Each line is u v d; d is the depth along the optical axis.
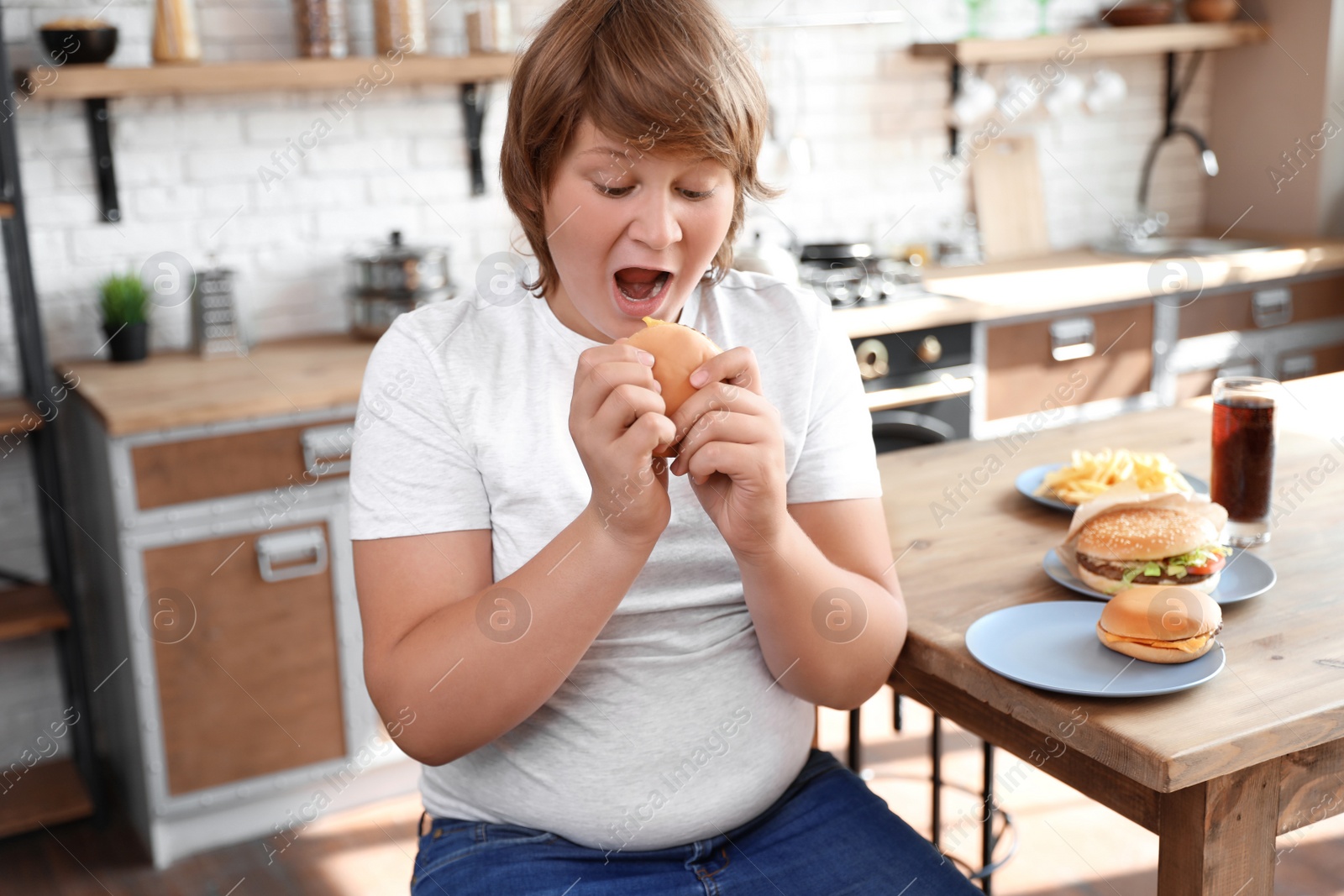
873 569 1.03
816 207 3.22
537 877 0.93
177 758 2.13
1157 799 0.89
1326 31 3.33
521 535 0.97
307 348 2.53
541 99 0.88
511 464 0.97
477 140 2.77
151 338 2.53
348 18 2.60
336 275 2.70
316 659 2.22
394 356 1.00
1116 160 3.65
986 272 3.17
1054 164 3.55
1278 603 1.06
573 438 0.84
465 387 0.99
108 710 2.45
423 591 0.95
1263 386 1.22
